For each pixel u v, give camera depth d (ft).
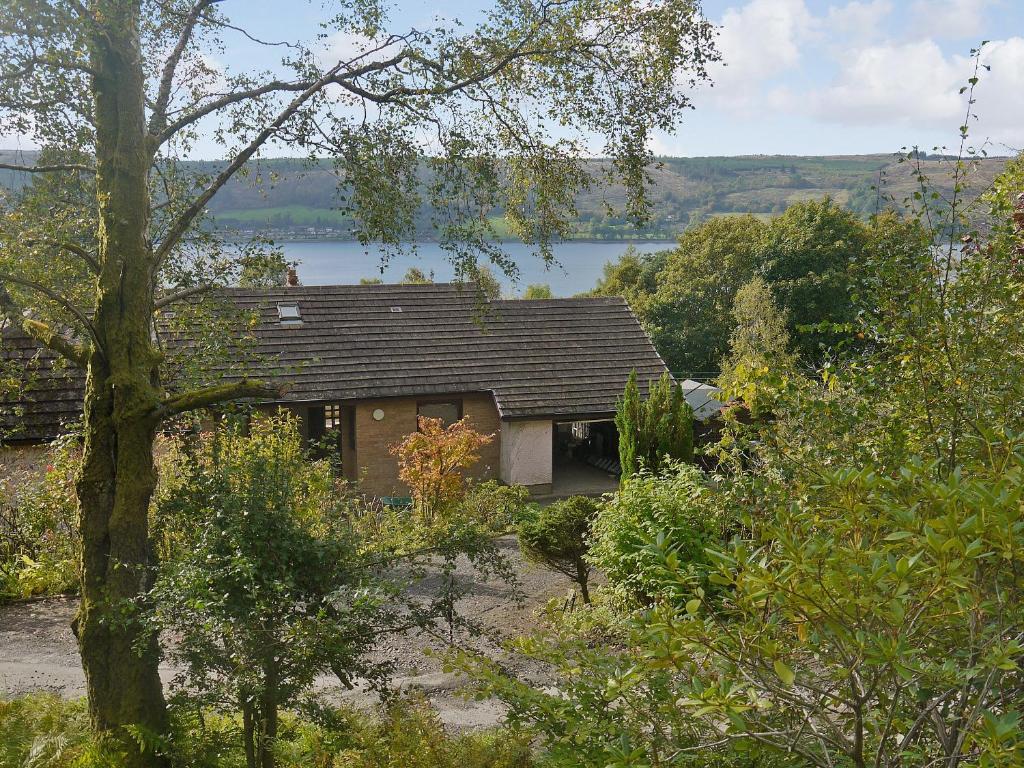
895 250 19.44
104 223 23.54
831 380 19.98
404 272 186.91
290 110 26.63
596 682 12.44
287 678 19.22
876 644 8.58
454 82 28.25
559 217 31.12
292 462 24.26
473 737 20.33
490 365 74.95
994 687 9.80
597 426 83.41
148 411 22.72
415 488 61.05
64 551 41.96
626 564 33.32
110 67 23.47
